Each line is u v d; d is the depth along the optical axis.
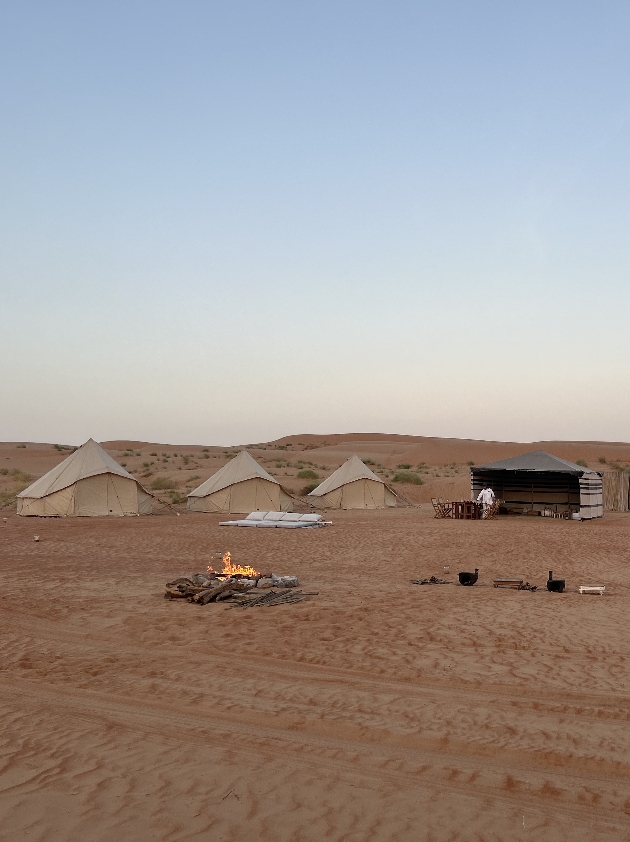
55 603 12.77
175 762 6.22
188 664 9.21
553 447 100.50
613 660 9.40
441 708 7.62
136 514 31.52
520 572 17.00
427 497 44.69
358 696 8.00
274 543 21.80
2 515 31.78
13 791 5.62
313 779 5.93
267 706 7.62
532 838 5.06
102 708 7.57
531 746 6.59
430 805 5.52
